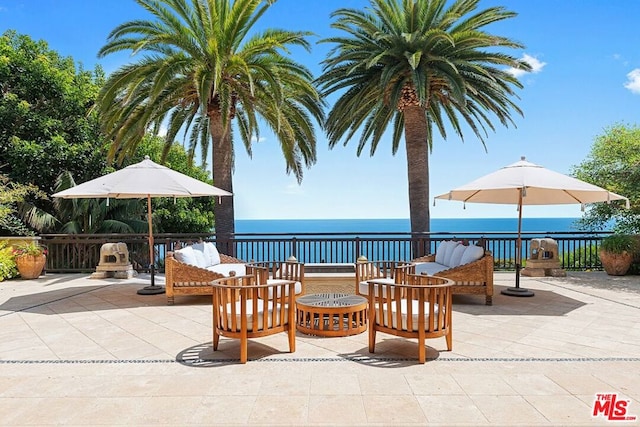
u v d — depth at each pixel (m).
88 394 3.06
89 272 9.76
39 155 12.17
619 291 7.20
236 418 2.67
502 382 3.24
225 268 6.96
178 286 6.27
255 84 9.23
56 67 14.09
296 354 3.97
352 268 7.88
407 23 9.90
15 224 11.40
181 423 2.61
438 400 2.92
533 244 9.09
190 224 16.59
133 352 4.05
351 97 10.52
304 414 2.72
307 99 10.36
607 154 11.30
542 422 2.59
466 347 4.13
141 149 14.88
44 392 3.11
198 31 9.17
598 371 3.46
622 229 10.13
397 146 13.23
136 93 8.59
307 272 7.83
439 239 9.66
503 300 6.52
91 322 5.23
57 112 13.37
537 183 5.92
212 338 4.47
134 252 10.27
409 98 10.42
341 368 3.58
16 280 8.73
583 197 7.19
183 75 9.18
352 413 2.73
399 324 3.82
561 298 6.62
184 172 17.22
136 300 6.64
